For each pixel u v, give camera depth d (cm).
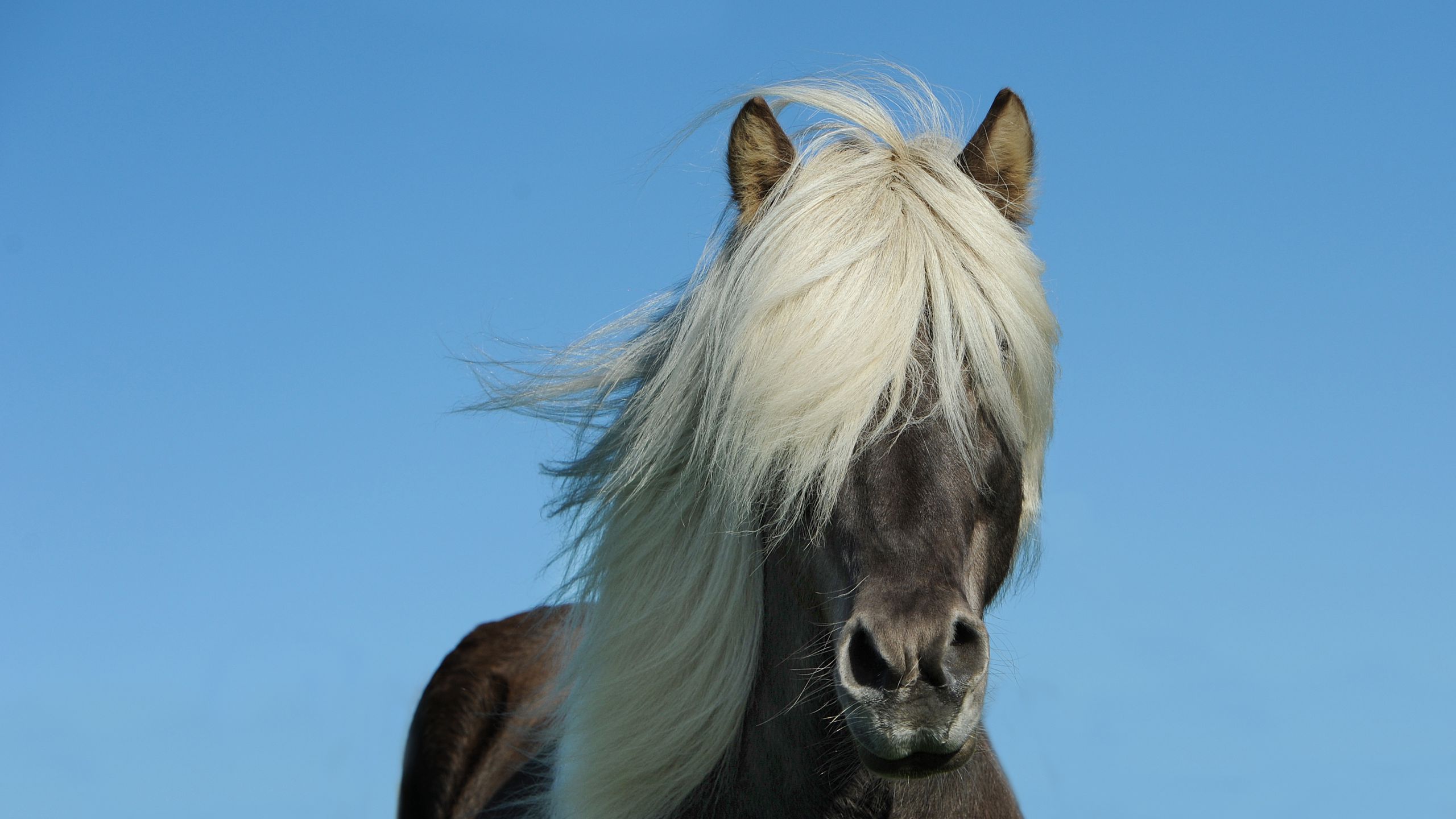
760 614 469
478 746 725
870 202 448
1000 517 436
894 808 451
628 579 500
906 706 376
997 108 503
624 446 515
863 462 413
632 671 491
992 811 484
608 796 491
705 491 480
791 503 434
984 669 385
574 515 550
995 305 436
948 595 387
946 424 414
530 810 584
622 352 557
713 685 474
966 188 462
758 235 455
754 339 432
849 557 409
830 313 423
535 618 794
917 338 429
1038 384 442
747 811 464
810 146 508
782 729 452
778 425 420
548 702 611
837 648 392
